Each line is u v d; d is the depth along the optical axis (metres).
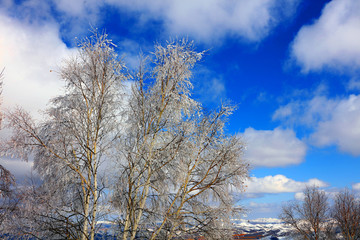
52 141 9.88
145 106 11.66
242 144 11.29
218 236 10.73
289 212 28.30
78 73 10.97
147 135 11.29
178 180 11.27
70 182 10.88
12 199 9.53
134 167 10.56
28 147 9.84
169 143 11.02
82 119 10.91
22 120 9.76
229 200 11.57
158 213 10.70
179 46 11.59
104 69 11.03
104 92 11.27
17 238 9.20
